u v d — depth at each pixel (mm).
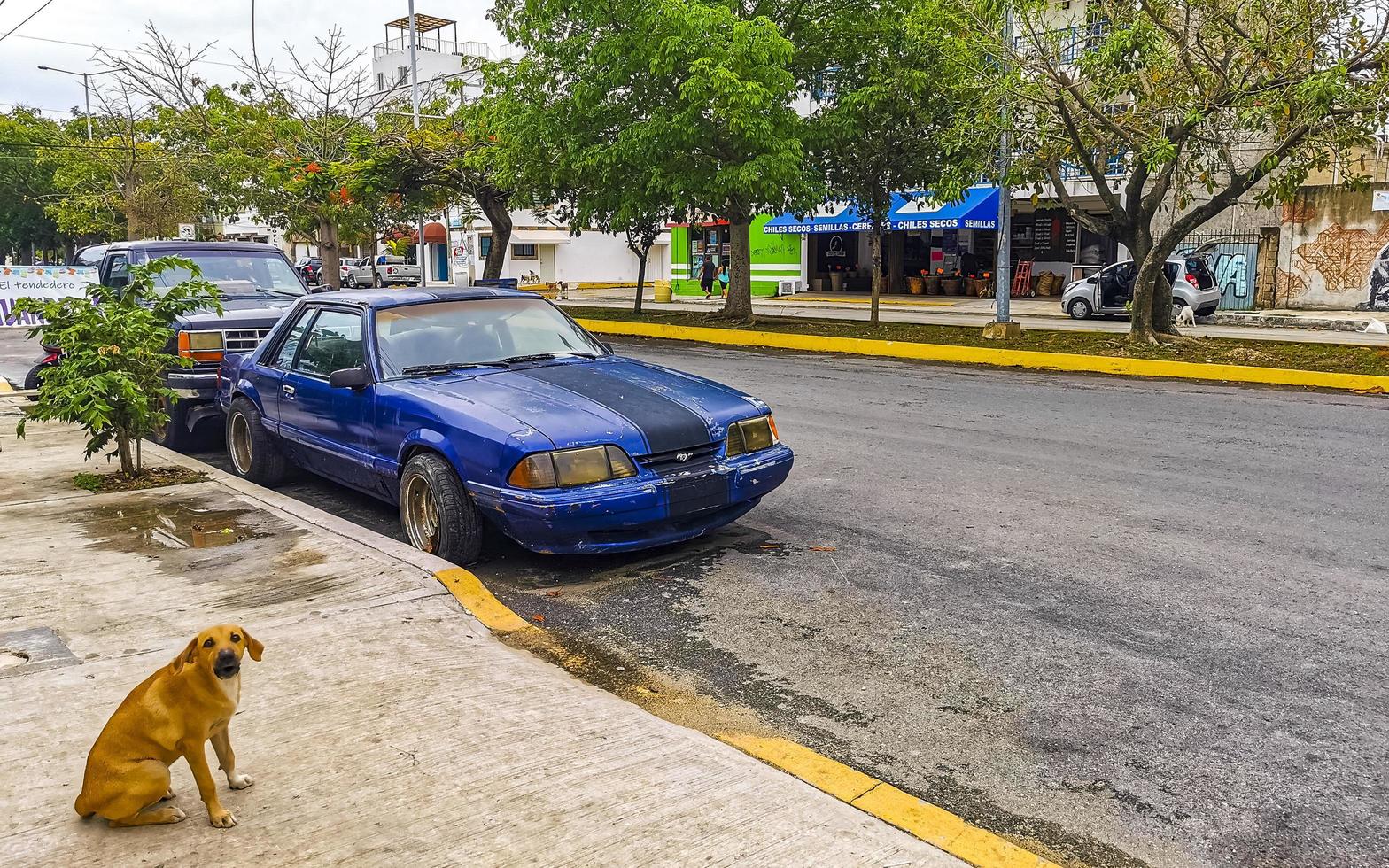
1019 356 15805
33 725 3678
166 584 5230
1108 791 3523
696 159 18609
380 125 27172
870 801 3359
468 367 6574
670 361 16734
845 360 16688
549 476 5340
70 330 7293
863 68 19766
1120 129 15422
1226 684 4316
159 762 2971
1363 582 5551
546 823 3092
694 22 16969
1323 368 13773
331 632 4613
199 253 11453
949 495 7559
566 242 52656
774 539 6480
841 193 20719
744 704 4215
